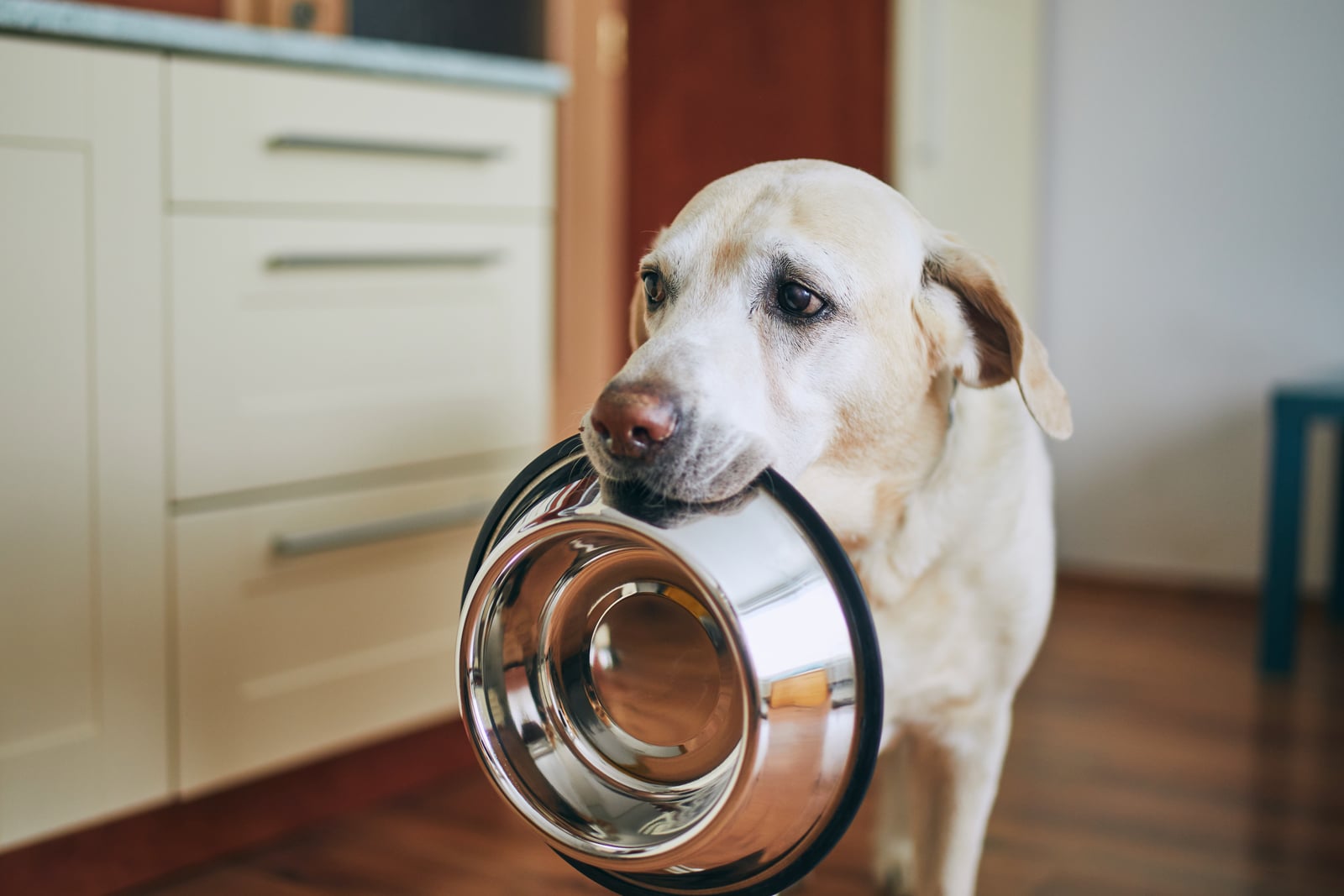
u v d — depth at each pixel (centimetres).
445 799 199
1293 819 190
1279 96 312
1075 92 336
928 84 335
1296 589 257
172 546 158
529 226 201
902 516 120
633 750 93
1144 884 168
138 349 153
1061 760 213
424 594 190
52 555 146
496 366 198
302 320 171
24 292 142
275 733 172
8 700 143
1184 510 335
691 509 90
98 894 162
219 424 162
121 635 154
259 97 163
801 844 86
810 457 111
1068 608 313
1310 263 313
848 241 110
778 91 357
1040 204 342
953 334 117
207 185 158
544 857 177
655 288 119
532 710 94
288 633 172
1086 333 341
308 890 166
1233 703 243
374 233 179
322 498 175
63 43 143
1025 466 127
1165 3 323
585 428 96
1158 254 330
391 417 183
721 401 99
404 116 182
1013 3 321
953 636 125
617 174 383
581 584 94
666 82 373
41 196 142
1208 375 328
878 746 86
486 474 198
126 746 155
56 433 146
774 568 85
